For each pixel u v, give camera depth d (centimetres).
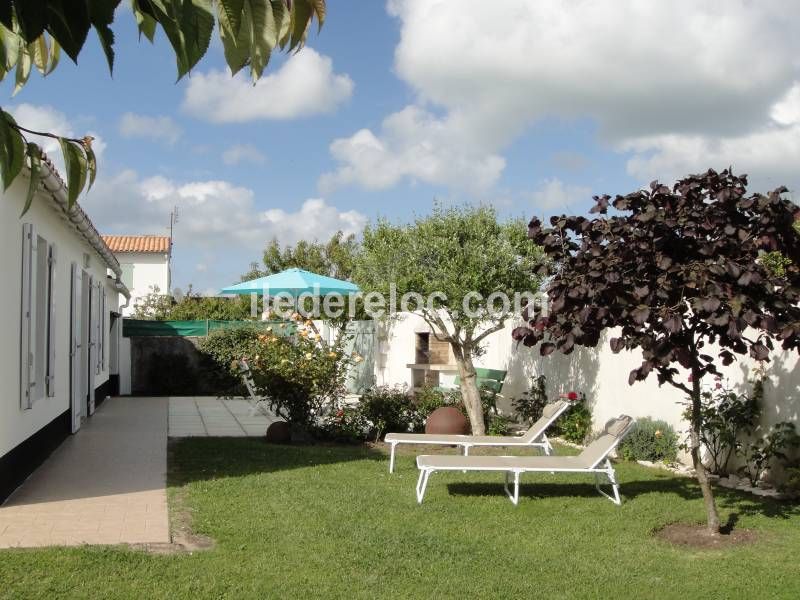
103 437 1162
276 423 1167
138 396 2061
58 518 651
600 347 1142
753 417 829
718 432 873
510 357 1478
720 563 554
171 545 576
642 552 582
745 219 599
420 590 484
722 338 607
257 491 761
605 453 737
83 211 966
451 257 1112
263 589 475
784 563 552
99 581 479
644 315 569
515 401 1416
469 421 1225
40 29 138
